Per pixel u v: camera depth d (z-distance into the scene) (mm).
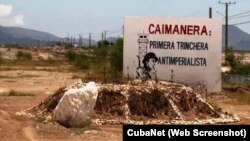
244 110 30531
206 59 33188
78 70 72000
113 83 26000
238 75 54344
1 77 55281
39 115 23375
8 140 18188
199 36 33062
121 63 44750
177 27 32688
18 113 24266
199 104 25703
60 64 93938
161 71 32500
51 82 48938
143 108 24172
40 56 119250
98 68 51594
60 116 20359
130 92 24734
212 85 33594
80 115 20094
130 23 32188
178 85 26891
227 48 68312
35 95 35281
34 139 18484
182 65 32844
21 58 105312
